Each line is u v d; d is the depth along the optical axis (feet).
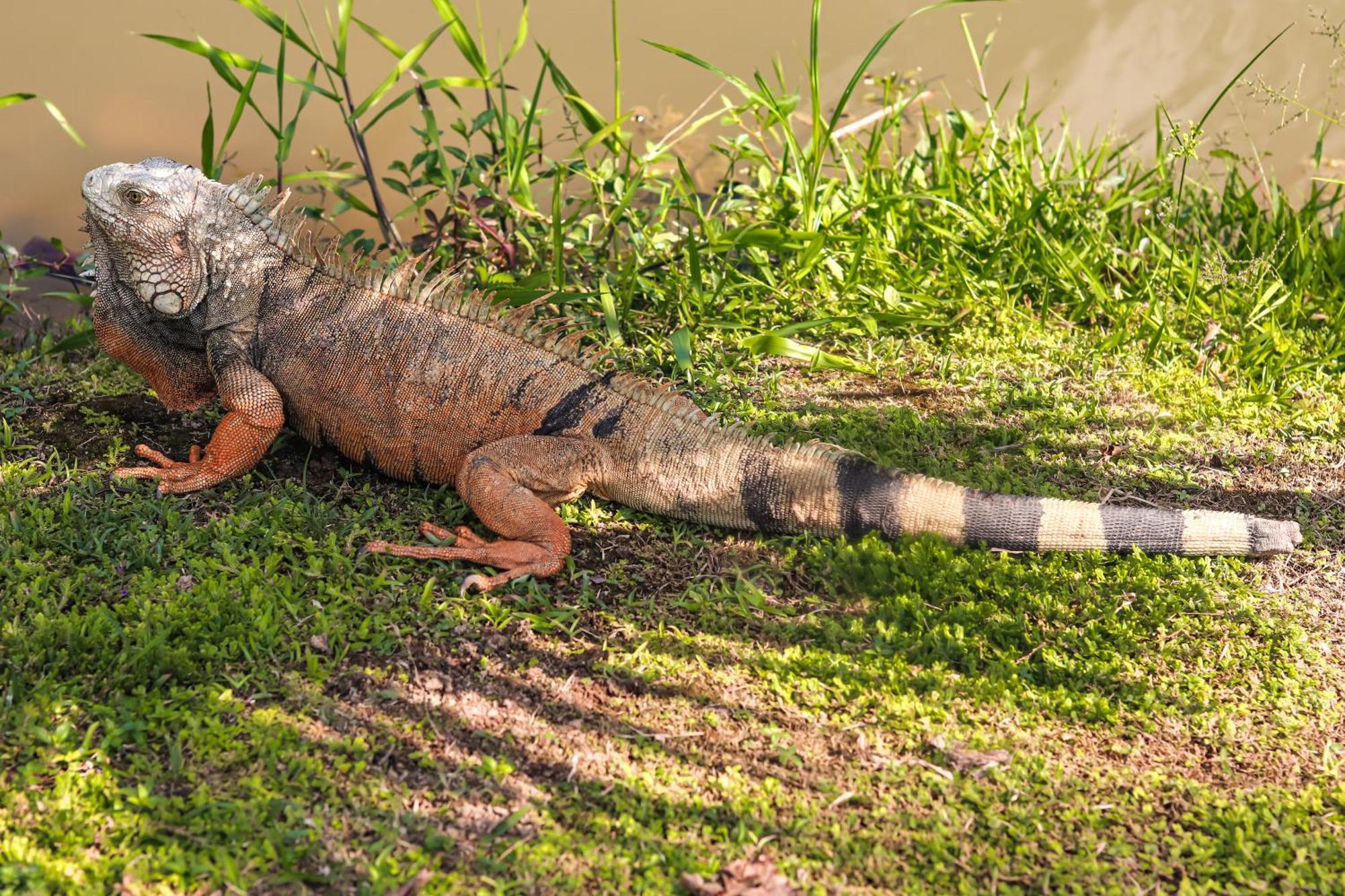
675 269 19.57
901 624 13.39
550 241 20.15
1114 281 21.89
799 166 19.69
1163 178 23.30
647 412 14.56
